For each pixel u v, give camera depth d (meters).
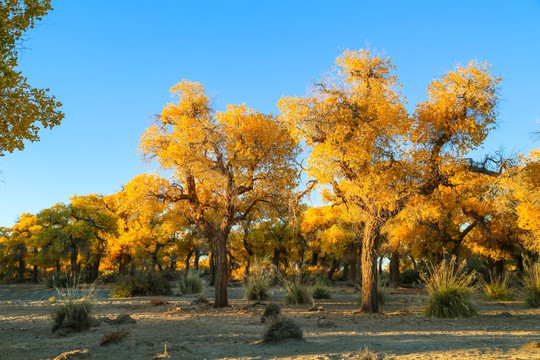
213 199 18.38
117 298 23.16
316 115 13.81
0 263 58.75
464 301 12.62
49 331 9.65
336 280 51.59
